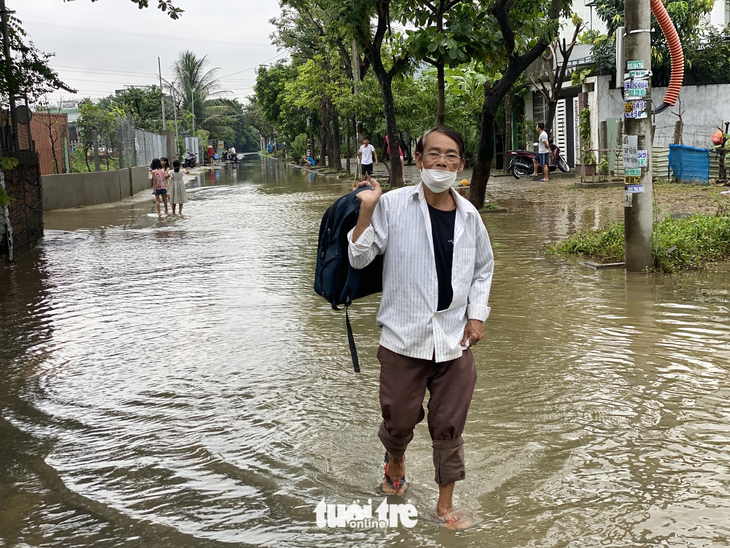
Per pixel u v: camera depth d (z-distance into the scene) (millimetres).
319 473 3826
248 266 10539
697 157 18703
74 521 3416
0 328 7305
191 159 56938
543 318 6793
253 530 3281
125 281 9742
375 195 3207
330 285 3398
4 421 4727
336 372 5488
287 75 51031
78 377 5609
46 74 15328
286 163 66625
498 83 14734
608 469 3730
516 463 3832
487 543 3107
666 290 7754
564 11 14570
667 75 22500
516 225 13539
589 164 20453
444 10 14875
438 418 3340
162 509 3500
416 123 28562
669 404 4586
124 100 55469
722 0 25172
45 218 19219
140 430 4488
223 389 5188
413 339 3273
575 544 3068
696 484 3543
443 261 3275
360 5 17312
